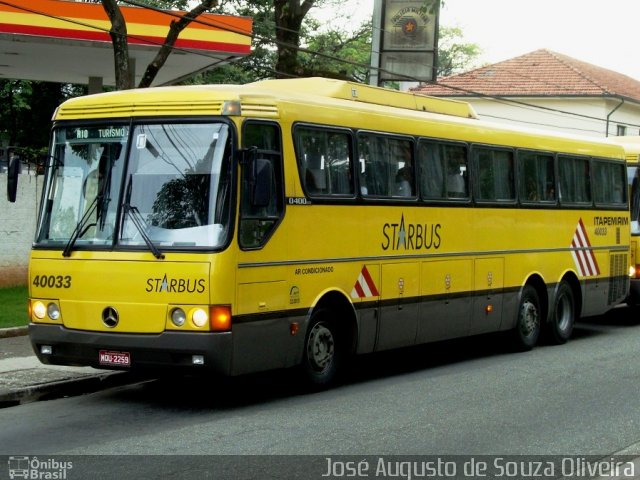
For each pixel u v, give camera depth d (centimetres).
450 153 1316
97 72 2338
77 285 980
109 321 962
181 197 964
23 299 1703
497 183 1416
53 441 852
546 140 1545
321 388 1112
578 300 1636
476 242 1357
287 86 1177
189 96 984
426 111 1330
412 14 2402
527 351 1498
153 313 943
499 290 1411
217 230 945
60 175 1028
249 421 938
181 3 2916
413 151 1242
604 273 1698
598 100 3928
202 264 934
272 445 832
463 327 1338
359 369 1309
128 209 977
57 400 1074
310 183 1064
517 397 1083
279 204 1016
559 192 1568
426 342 1270
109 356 967
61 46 1964
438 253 1277
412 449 825
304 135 1063
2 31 1834
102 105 1018
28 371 1166
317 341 1098
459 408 1013
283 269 1016
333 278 1093
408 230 1220
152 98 997
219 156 962
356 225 1130
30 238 1888
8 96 3322
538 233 1506
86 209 998
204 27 1998
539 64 4244
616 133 4072
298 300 1039
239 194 959
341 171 1117
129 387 1162
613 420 960
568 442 862
